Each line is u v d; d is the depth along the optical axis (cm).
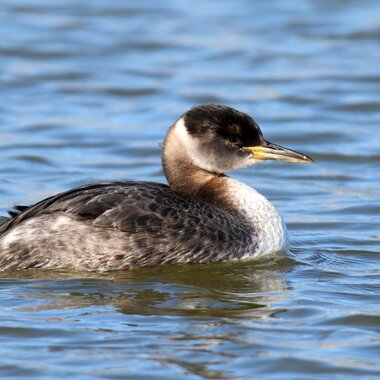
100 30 3141
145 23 3225
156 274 1438
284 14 3306
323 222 1770
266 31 3152
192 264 1458
